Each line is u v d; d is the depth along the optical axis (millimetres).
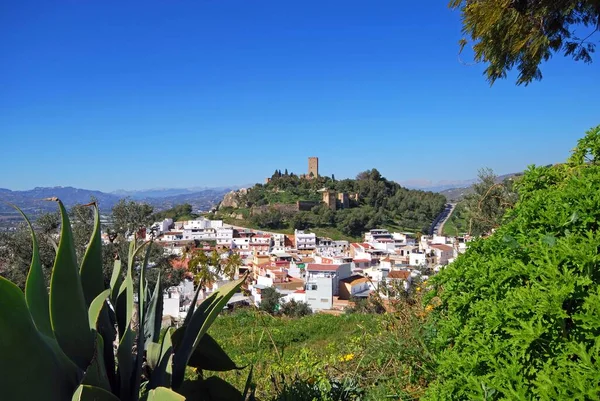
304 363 4059
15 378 1648
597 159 2938
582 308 1652
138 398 1986
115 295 2359
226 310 13125
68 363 1808
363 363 3605
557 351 1621
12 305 1645
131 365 2061
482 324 2018
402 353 3211
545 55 6500
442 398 1951
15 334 1645
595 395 1372
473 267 2342
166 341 2061
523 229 2414
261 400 3141
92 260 2211
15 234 16531
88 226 15984
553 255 1820
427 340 3146
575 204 2248
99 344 1830
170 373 1976
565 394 1423
